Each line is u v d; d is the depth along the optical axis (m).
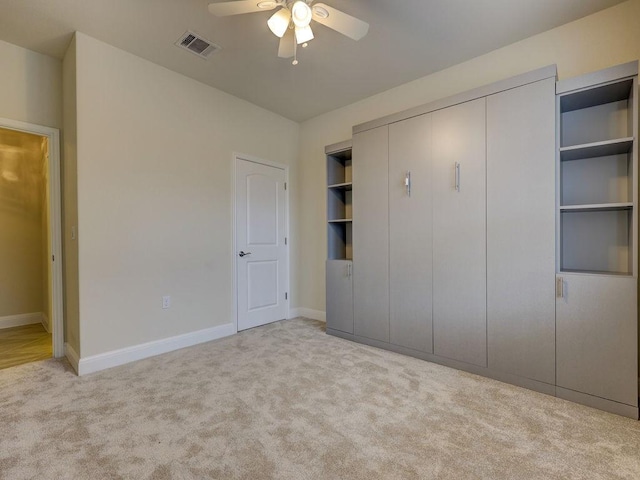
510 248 2.29
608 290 1.93
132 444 1.61
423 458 1.51
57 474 1.40
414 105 3.23
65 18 2.29
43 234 3.94
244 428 1.75
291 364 2.65
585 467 1.45
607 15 2.25
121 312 2.69
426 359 2.72
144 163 2.84
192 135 3.20
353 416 1.87
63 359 2.78
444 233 2.61
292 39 2.16
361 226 3.20
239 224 3.65
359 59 2.85
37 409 1.94
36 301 4.07
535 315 2.18
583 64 2.34
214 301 3.37
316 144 4.18
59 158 2.82
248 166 3.75
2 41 2.54
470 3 2.16
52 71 2.79
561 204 2.34
